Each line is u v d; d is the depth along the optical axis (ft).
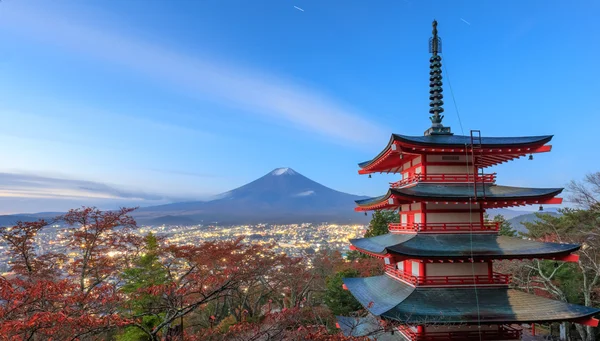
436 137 72.54
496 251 60.23
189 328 108.37
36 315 35.70
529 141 66.03
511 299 59.62
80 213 86.63
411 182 69.62
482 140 69.97
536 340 107.65
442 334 59.62
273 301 161.17
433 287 61.31
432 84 78.59
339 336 49.19
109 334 82.43
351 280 86.22
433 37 79.87
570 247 58.03
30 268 76.07
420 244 62.54
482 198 61.77
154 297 52.75
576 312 54.95
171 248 113.91
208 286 60.29
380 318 58.03
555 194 62.13
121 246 97.25
